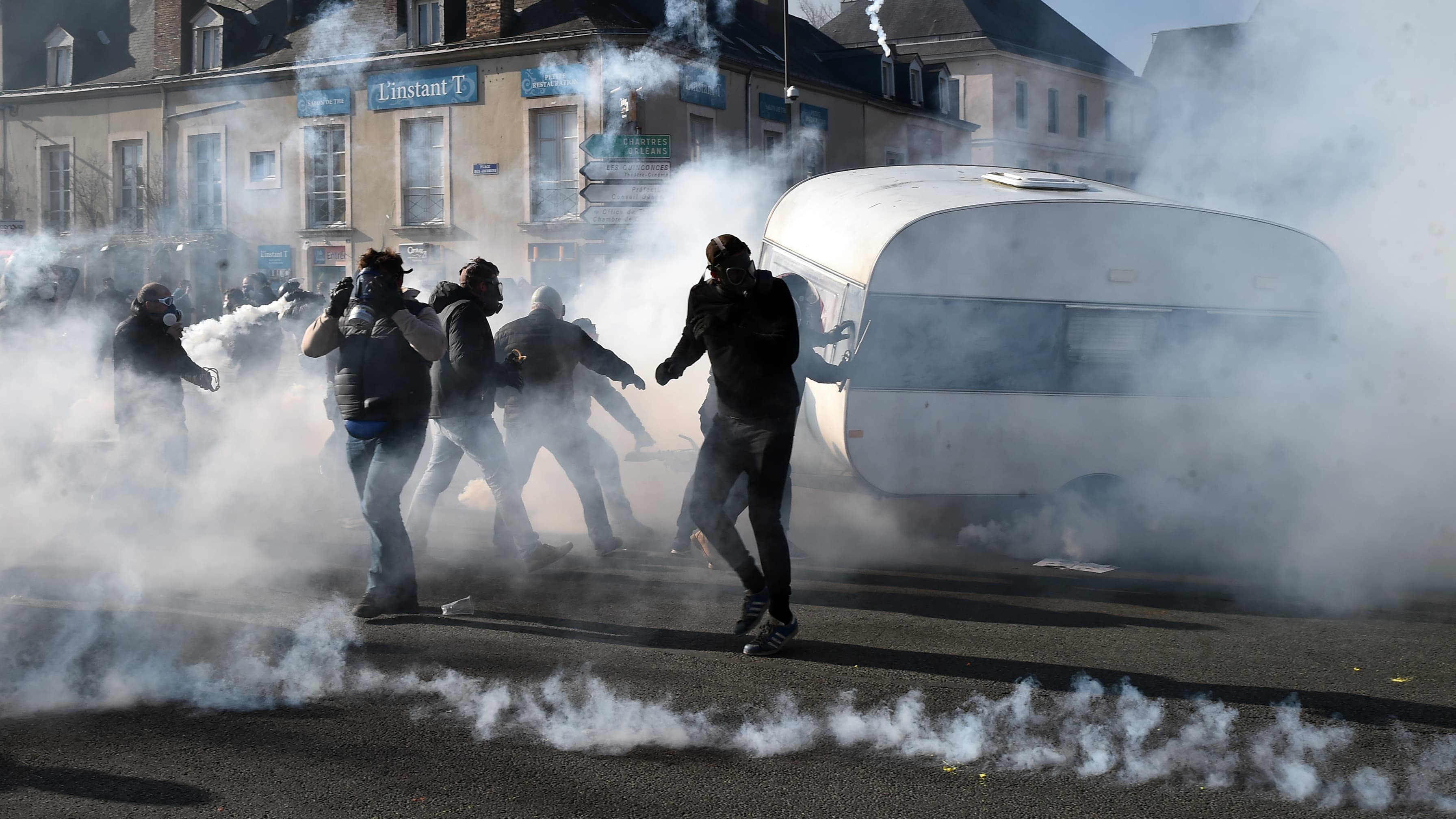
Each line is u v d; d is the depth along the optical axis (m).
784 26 25.72
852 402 7.50
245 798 3.45
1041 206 7.76
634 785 3.56
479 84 25.58
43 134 30.56
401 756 3.80
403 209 26.62
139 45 30.36
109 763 3.72
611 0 25.41
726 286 5.00
